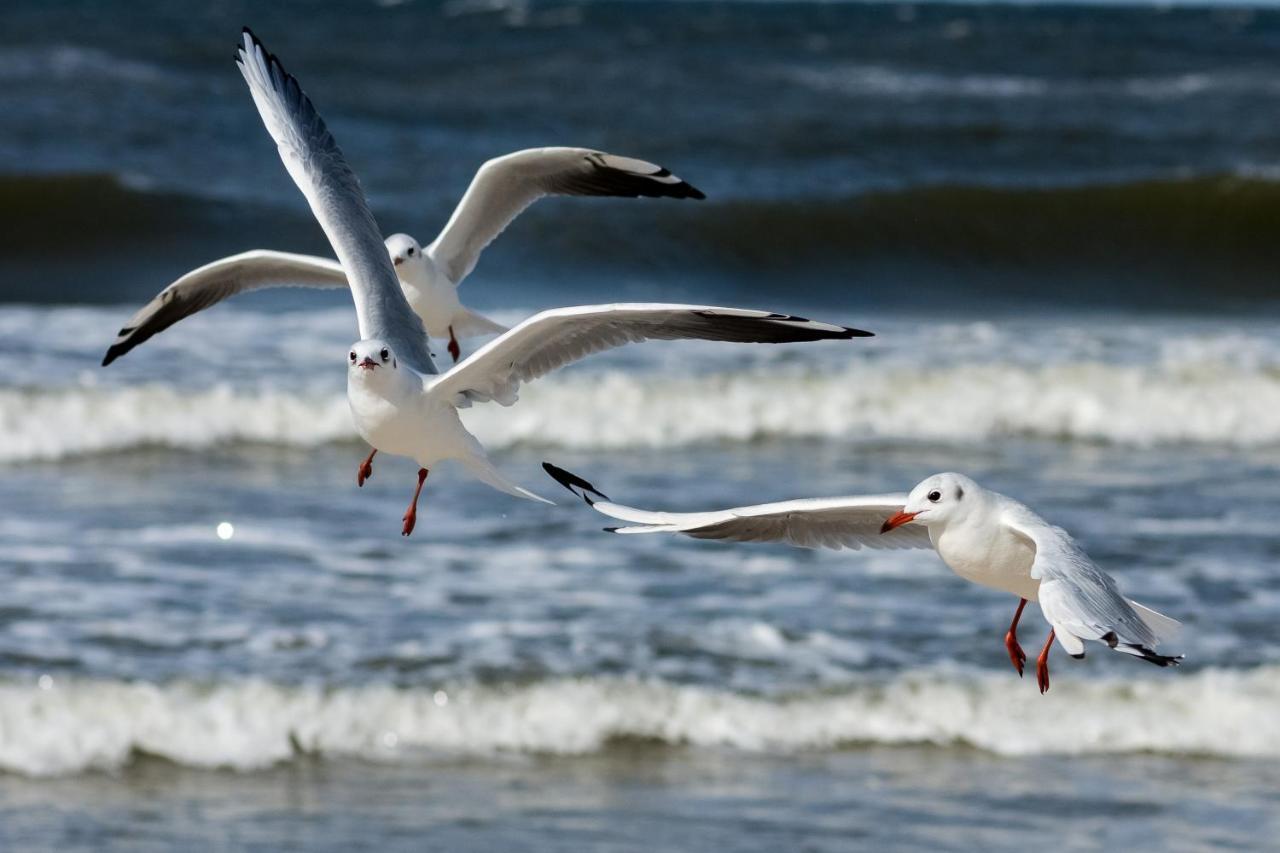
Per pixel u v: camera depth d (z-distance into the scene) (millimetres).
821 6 99875
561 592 13188
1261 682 11773
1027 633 12656
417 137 37000
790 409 19016
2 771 10539
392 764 10844
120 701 11070
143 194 29953
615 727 11219
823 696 11523
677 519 8062
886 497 8016
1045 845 9891
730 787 10617
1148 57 64125
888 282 30359
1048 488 16531
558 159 11867
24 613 12320
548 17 68562
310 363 19766
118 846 9672
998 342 22656
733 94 46344
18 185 29688
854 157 38312
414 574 13531
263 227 29562
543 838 9883
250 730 10992
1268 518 15383
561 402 18688
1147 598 13141
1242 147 42188
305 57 49906
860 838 9945
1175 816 10320
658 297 27938
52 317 22234
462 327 12195
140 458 17219
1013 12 99375
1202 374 19938
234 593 12938
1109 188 33094
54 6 60938
